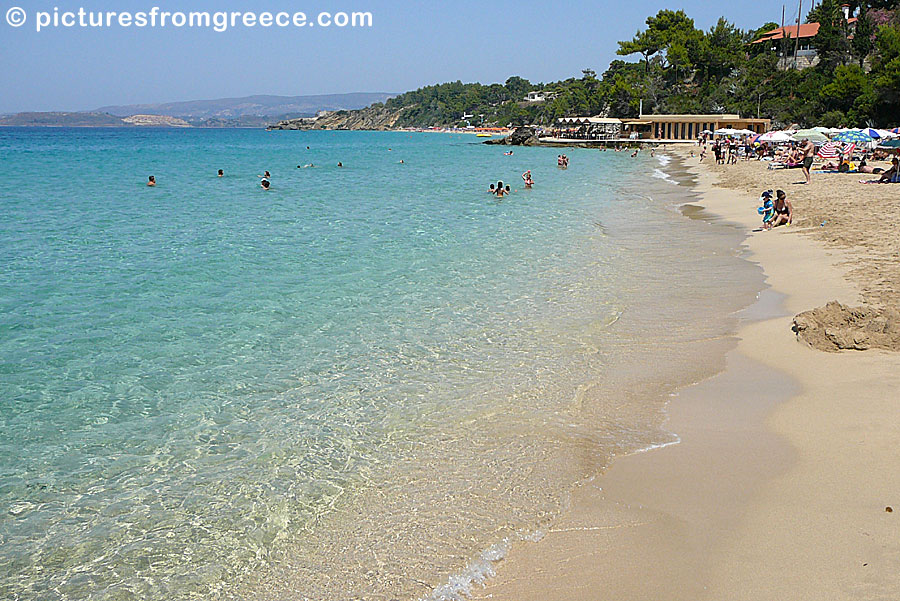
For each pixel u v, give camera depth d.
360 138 178.00
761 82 98.44
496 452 6.93
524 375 8.93
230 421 7.74
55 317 11.59
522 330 10.77
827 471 6.03
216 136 196.50
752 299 11.96
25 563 5.35
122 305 12.33
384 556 5.35
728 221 21.48
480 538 5.53
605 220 22.59
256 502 6.14
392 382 8.78
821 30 85.94
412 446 7.11
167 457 6.96
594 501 5.97
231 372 9.17
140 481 6.52
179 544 5.57
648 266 15.09
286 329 10.96
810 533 5.15
